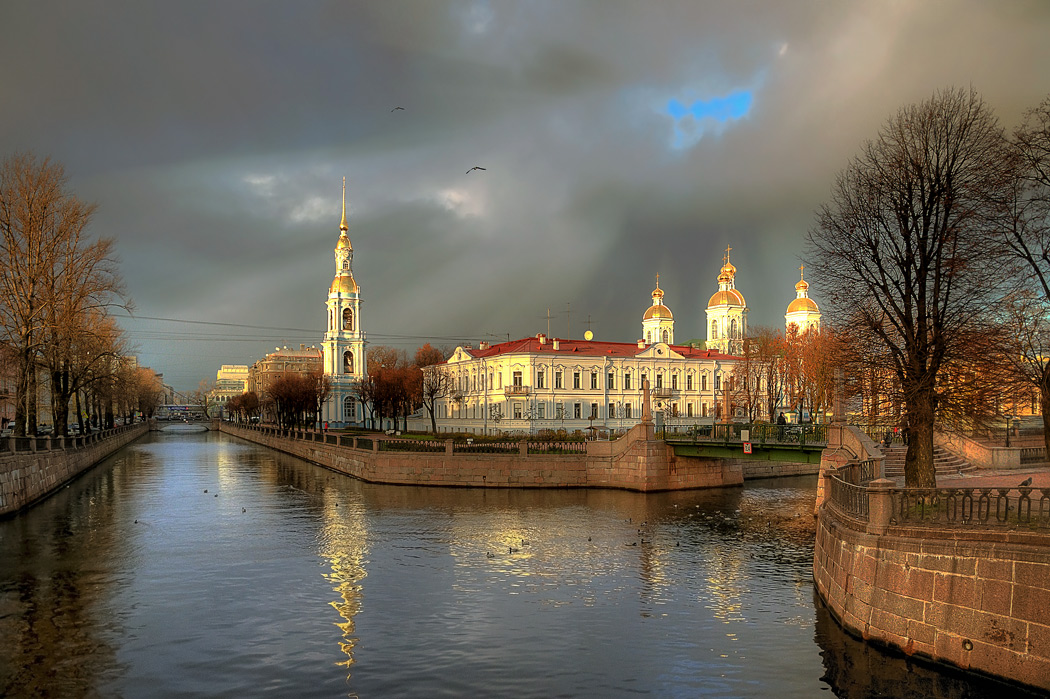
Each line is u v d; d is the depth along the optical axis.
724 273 120.12
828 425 41.88
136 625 20.09
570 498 46.88
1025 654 13.28
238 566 26.98
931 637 15.13
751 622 20.34
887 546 16.58
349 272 139.50
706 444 48.62
